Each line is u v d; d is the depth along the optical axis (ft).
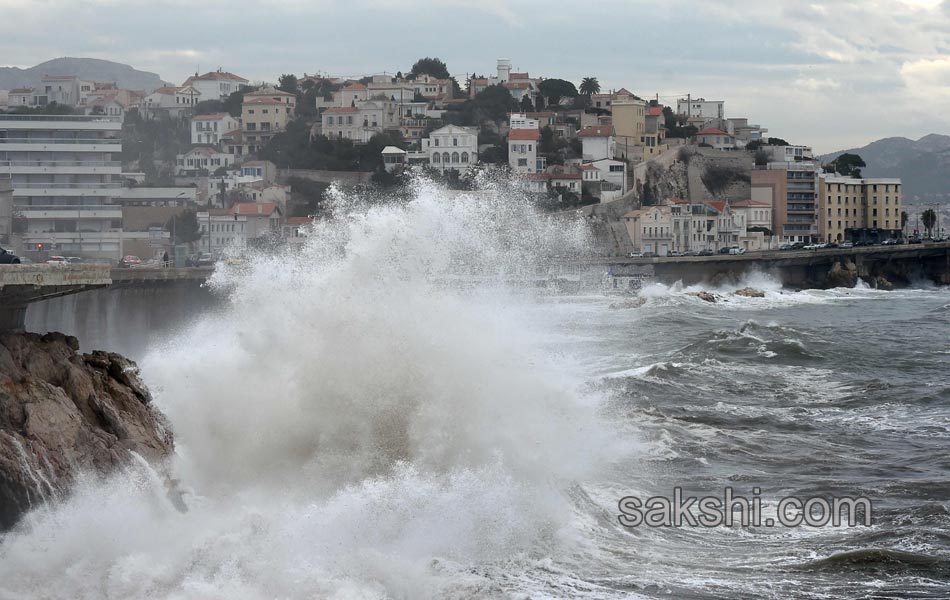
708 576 108.58
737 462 160.04
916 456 165.27
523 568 107.45
